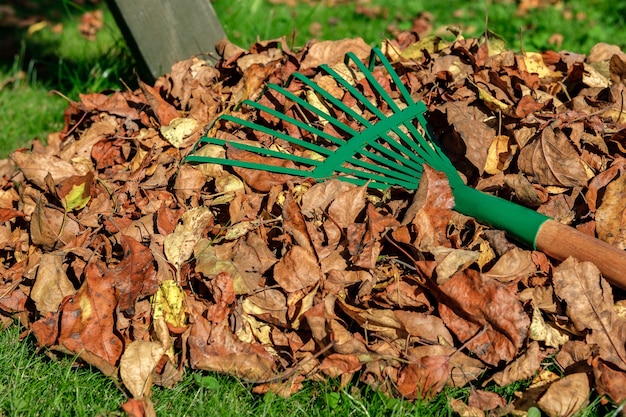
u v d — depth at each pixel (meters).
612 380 1.97
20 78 4.84
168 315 2.20
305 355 2.14
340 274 2.20
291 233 2.28
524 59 2.91
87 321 2.20
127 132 2.91
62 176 2.78
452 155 2.63
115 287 2.23
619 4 5.55
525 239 2.25
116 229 2.47
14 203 2.85
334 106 2.79
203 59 3.55
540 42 4.79
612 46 3.10
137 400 1.99
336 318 2.14
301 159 2.55
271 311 2.21
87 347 2.17
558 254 2.19
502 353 2.04
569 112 2.55
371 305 2.19
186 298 2.22
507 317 2.03
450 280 2.10
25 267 2.46
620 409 1.91
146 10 3.45
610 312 2.08
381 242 2.30
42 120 4.22
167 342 2.16
